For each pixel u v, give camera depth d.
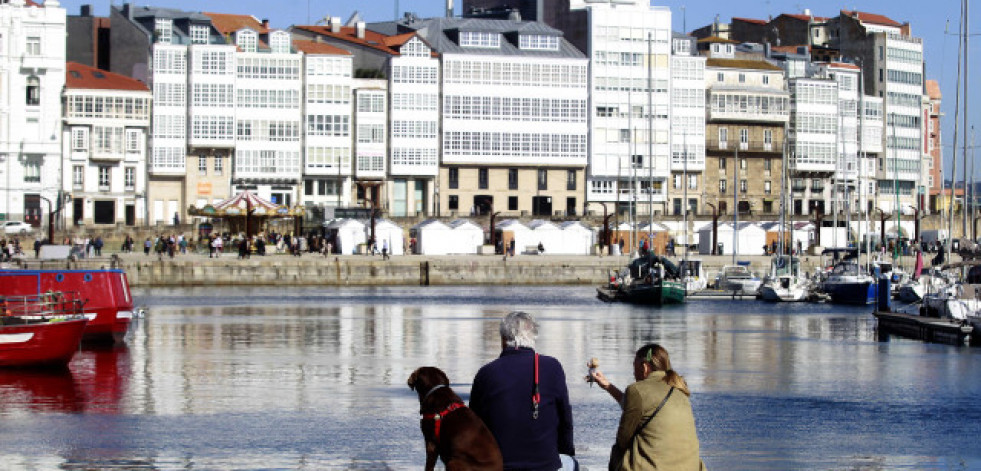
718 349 68.12
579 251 155.88
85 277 65.06
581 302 112.12
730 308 106.69
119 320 66.38
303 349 64.81
